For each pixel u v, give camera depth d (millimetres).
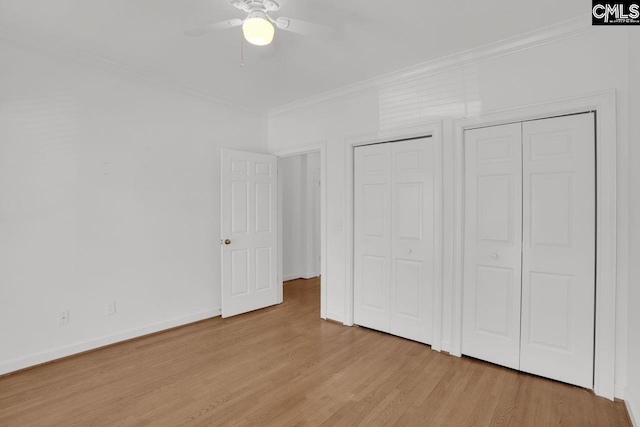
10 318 2516
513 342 2572
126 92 3131
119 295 3092
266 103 4051
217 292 3871
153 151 3320
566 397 2195
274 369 2586
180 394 2234
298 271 5996
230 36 2516
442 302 2902
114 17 2256
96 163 2945
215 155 3846
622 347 2127
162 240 3393
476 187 2744
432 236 2975
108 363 2680
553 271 2404
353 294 3580
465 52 2686
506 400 2168
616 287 2137
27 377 2453
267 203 4227
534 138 2486
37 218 2637
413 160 3123
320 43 2594
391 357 2795
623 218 2111
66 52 2721
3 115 2477
